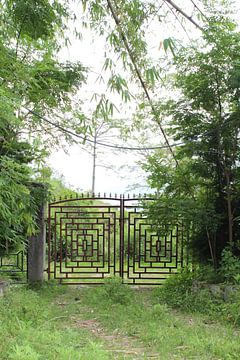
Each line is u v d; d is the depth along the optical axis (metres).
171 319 5.41
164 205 6.96
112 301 6.39
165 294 6.84
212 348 4.16
